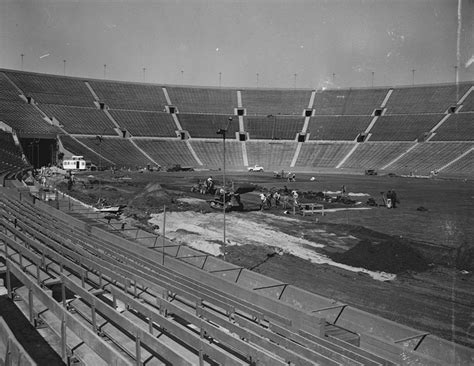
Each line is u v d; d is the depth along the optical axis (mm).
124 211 36750
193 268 17109
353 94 120438
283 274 20188
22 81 110500
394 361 11133
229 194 39906
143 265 16125
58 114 101625
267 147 103625
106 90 118625
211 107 119875
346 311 13305
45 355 8797
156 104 118188
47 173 69438
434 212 38625
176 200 43062
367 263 21766
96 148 94750
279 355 8680
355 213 38812
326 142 102562
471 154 85375
